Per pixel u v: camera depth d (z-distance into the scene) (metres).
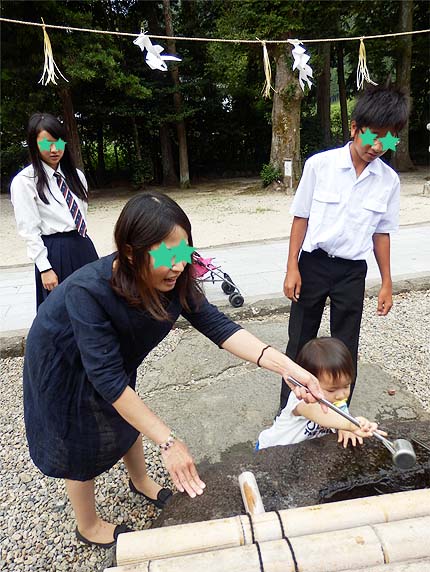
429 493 1.11
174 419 2.47
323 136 17.33
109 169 17.84
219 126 17.33
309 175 1.99
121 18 14.57
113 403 1.12
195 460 2.16
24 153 15.06
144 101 14.71
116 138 16.94
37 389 1.33
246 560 0.93
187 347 3.34
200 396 2.68
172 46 14.08
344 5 12.02
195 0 15.10
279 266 5.10
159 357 3.23
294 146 12.55
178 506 1.31
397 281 4.21
